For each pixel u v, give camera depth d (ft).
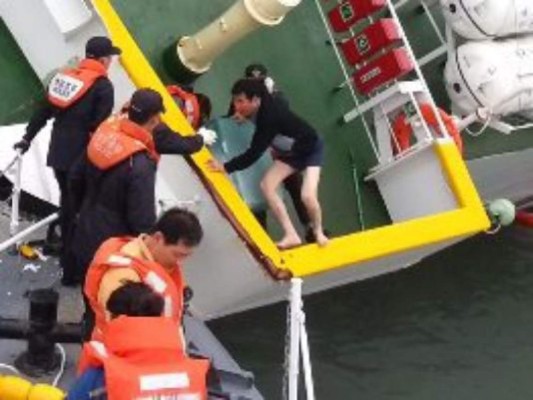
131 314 12.37
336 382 24.14
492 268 30.83
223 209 20.20
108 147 16.74
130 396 11.76
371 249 21.77
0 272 20.54
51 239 21.50
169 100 20.93
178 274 14.78
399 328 26.78
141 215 16.62
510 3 26.35
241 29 22.58
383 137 26.17
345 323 26.55
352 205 26.08
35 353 17.92
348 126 26.78
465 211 23.94
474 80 26.61
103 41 19.40
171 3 25.40
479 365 25.77
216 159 21.61
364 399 23.67
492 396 24.56
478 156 29.40
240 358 23.95
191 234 14.16
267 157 22.59
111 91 19.39
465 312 28.17
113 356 12.04
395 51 25.38
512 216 24.95
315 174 21.15
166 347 12.12
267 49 26.32
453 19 26.99
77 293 20.31
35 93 24.73
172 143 17.97
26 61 24.72
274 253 20.43
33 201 22.16
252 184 22.18
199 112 22.53
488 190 30.09
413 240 22.52
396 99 25.49
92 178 17.13
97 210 17.02
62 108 19.33
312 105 26.53
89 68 19.29
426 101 25.30
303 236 23.54
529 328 27.78
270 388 23.16
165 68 24.52
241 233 20.17
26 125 23.12
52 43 23.72
